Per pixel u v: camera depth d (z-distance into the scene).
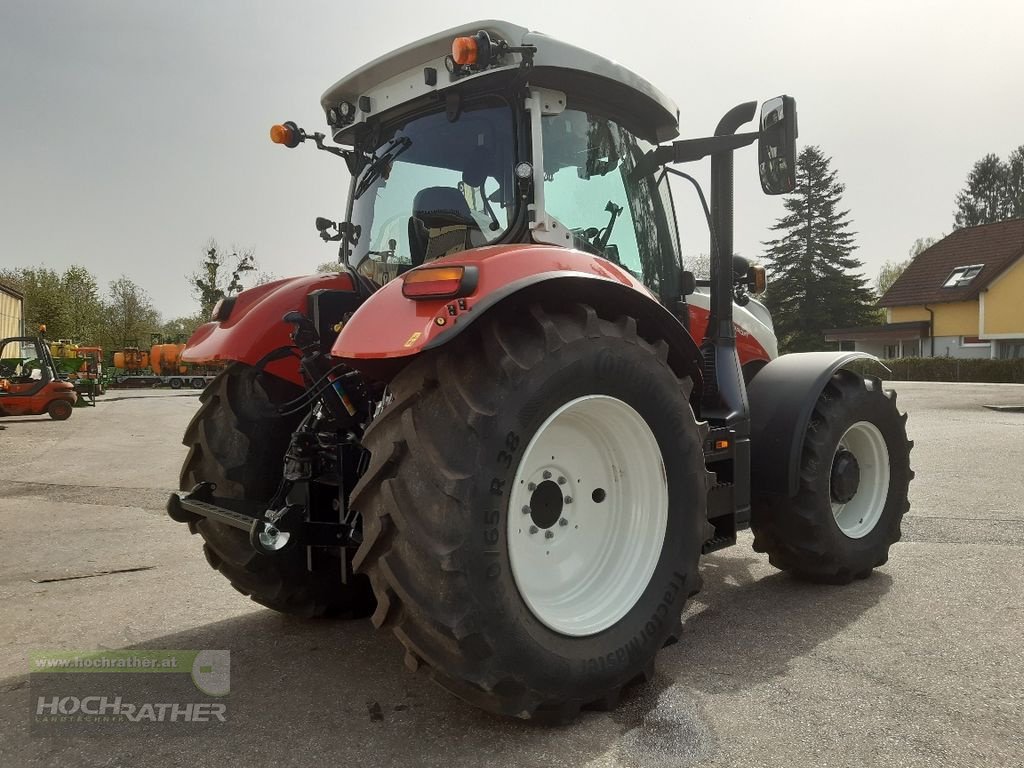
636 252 3.32
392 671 2.86
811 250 42.91
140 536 5.36
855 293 42.50
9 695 2.68
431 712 2.48
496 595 2.14
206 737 2.34
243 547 3.18
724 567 4.20
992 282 33.22
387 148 3.23
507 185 2.83
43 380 17.38
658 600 2.62
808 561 3.67
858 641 3.04
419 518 2.11
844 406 3.71
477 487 2.12
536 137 2.79
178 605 3.75
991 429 10.70
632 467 2.68
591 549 2.68
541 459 2.51
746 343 4.29
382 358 2.19
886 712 2.42
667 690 2.61
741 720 2.38
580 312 2.44
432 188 3.04
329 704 2.56
